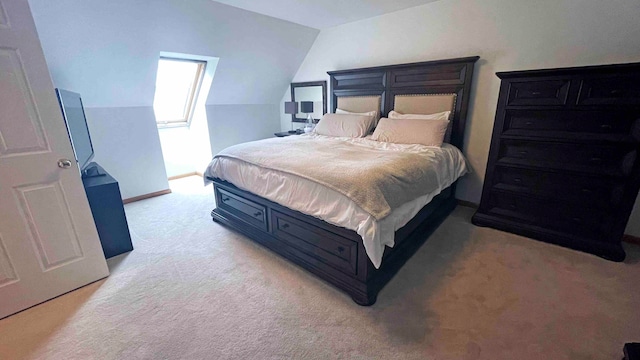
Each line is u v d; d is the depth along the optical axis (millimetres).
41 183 1694
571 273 2004
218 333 1550
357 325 1595
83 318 1664
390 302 1768
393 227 1759
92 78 2973
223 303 1777
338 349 1445
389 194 1747
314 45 4332
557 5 2377
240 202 2564
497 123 2502
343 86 4008
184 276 2057
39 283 1763
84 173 2477
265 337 1522
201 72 3992
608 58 2258
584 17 2285
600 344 1439
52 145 1700
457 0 2875
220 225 2898
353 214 1649
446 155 2682
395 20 3355
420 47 3240
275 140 3221
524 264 2129
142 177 3697
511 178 2537
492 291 1847
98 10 2469
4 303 1656
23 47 1521
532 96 2281
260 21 3492
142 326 1602
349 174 1782
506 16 2637
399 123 3066
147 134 3662
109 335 1543
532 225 2502
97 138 3279
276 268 2143
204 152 4543
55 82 2773
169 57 3512
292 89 4895
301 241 2090
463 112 3006
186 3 2828
